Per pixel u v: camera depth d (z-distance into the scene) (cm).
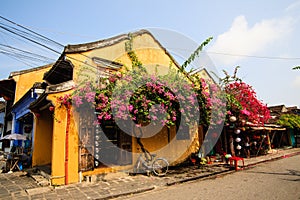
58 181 666
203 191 609
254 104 1119
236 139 1288
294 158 1370
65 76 1028
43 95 704
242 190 604
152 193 612
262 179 745
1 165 1213
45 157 991
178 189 645
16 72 1227
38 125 991
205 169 960
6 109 1423
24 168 972
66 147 697
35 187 654
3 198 557
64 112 710
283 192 570
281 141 2236
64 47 796
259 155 1535
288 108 2948
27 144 1130
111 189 632
